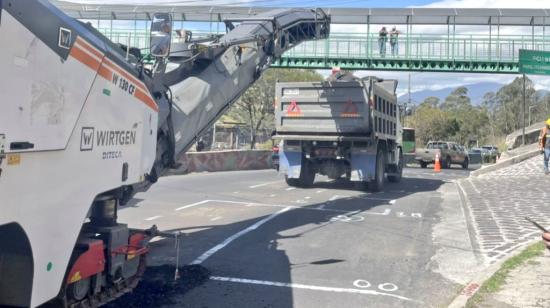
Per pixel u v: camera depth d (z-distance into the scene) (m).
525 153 26.05
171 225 10.50
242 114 43.03
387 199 15.05
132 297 6.09
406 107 21.52
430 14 37.00
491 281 6.72
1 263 3.73
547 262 7.61
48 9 3.73
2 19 3.21
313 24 12.56
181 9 32.03
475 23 37.06
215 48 8.54
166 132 7.23
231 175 22.89
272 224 10.80
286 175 17.52
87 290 4.70
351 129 16.05
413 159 41.00
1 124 3.26
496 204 13.91
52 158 3.82
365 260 8.14
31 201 3.60
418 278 7.24
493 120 92.38
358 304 6.16
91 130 4.34
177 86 8.00
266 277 7.13
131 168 5.15
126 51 5.59
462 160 38.06
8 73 3.30
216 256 8.12
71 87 4.00
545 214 12.23
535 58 23.03
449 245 9.20
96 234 4.97
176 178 20.41
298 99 16.66
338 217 11.78
